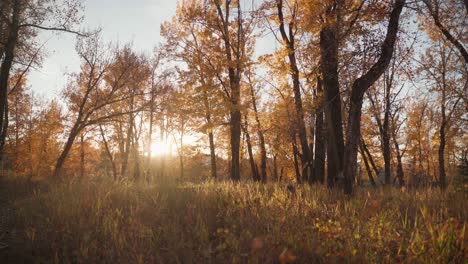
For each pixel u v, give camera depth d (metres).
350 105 8.50
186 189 9.24
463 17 12.94
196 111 18.47
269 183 11.11
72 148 30.06
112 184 9.27
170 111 18.09
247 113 20.47
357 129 8.35
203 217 6.33
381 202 6.78
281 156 26.98
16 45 14.20
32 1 13.93
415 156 27.92
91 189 8.84
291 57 15.24
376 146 25.98
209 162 37.28
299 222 5.49
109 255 4.66
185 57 18.48
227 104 16.84
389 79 18.61
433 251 3.84
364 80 8.45
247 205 7.01
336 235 4.62
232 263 4.16
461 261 3.63
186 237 5.37
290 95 17.16
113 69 18.92
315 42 13.57
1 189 11.33
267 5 15.53
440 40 16.52
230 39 18.12
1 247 5.05
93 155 35.06
